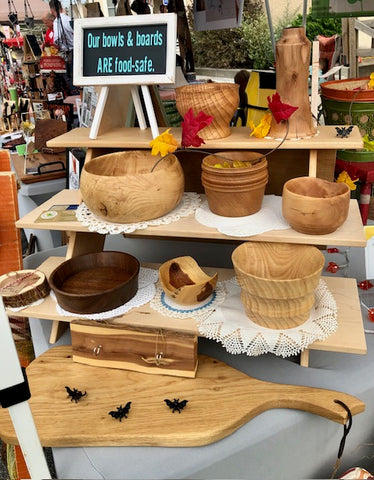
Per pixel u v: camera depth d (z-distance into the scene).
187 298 1.07
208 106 1.03
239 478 0.90
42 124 2.49
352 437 1.01
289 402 0.93
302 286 0.90
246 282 0.93
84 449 0.89
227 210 1.04
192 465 0.84
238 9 1.63
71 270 1.19
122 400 0.97
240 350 0.95
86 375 1.05
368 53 3.19
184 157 1.36
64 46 2.64
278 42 1.00
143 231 1.04
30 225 1.12
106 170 1.17
